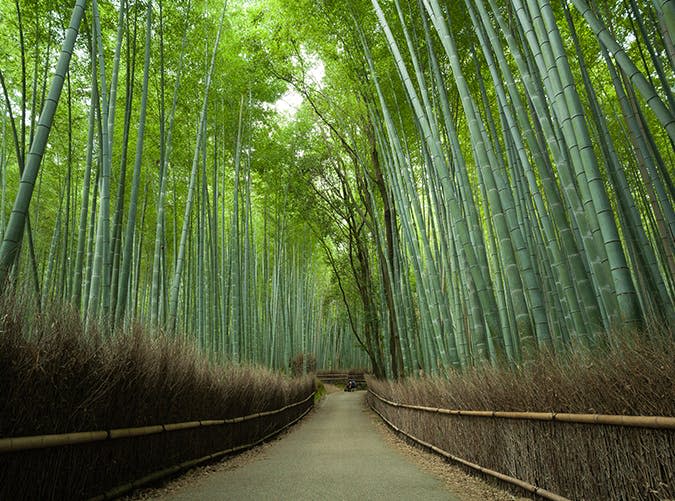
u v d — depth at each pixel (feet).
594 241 10.41
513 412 11.09
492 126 18.54
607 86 29.84
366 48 22.99
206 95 26.78
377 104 30.68
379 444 23.52
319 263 77.51
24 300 8.62
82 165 34.17
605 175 26.76
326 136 47.26
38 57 22.82
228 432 19.51
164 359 13.57
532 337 12.75
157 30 25.40
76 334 9.51
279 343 51.72
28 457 7.65
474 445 14.02
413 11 23.09
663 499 6.34
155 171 34.88
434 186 23.65
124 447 11.05
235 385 20.38
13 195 35.55
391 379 40.55
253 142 39.58
